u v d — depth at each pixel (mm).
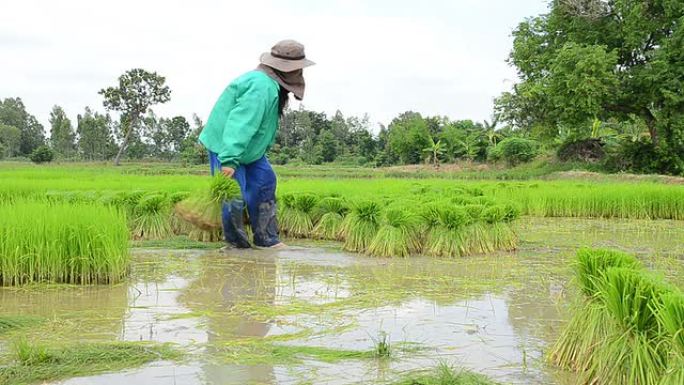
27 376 3803
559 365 4258
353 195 12453
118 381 3762
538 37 38031
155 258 8781
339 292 6602
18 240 6910
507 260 9094
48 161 67812
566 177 33906
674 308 3453
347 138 74188
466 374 3930
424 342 4730
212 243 10344
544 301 6293
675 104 32625
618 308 3855
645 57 35375
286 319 5395
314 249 9922
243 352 4383
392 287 6918
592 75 31953
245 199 9797
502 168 44406
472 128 59938
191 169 47000
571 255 9656
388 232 9367
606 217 17031
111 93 64812
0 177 23109
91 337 4754
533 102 37031
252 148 9562
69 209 7613
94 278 7012
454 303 6145
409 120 63156
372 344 4652
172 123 81188
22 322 5145
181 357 4250
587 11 35969
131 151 79500
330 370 4035
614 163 36750
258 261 8648
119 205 10945
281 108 10008
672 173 34781
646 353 3613
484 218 10102
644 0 33719
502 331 5109
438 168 47344
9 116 92375
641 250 10438
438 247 9453
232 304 5961
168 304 5949
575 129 41031
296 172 41219
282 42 9828
